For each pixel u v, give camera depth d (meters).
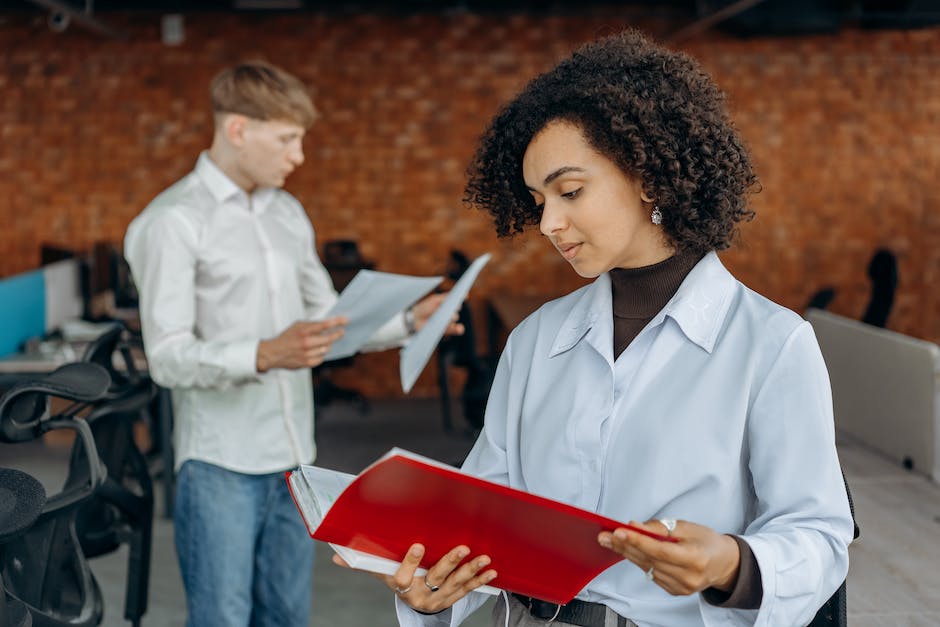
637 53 1.13
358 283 2.18
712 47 7.50
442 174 7.57
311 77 7.45
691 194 1.09
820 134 7.58
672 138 1.08
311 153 7.52
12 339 5.13
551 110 1.10
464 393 4.99
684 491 1.09
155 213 2.29
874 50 7.52
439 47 7.46
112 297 6.75
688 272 1.17
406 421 6.91
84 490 2.18
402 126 7.52
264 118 2.27
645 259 1.17
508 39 7.47
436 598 1.13
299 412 2.43
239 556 2.32
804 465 1.06
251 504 2.35
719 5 6.63
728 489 1.09
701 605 1.05
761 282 7.69
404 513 1.03
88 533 2.75
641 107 1.07
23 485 1.67
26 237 7.50
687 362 1.13
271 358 2.15
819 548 1.02
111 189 7.47
